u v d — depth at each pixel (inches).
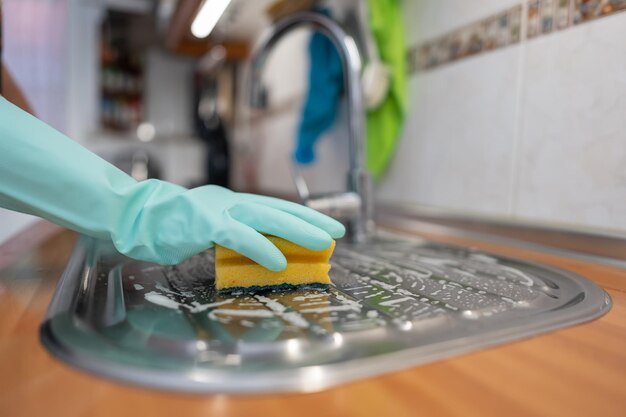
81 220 16.3
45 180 15.7
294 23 31.2
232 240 15.2
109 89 87.4
